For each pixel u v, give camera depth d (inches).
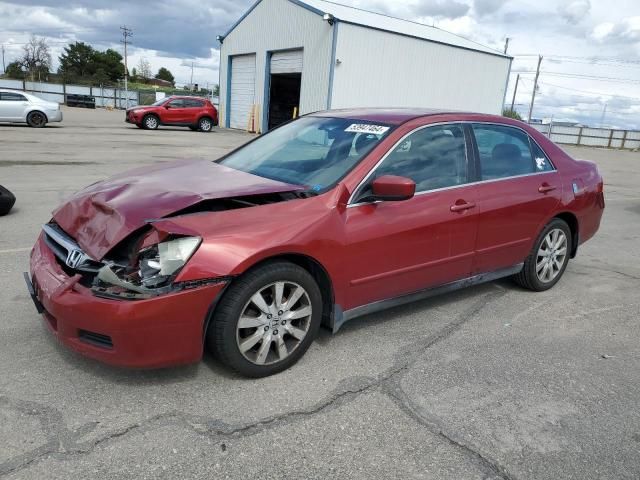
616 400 125.6
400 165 145.9
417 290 153.6
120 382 119.5
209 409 111.9
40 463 93.3
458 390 125.9
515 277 195.5
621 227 336.8
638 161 1128.8
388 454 101.6
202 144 732.0
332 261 128.9
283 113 1119.6
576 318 175.0
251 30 1084.5
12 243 219.5
